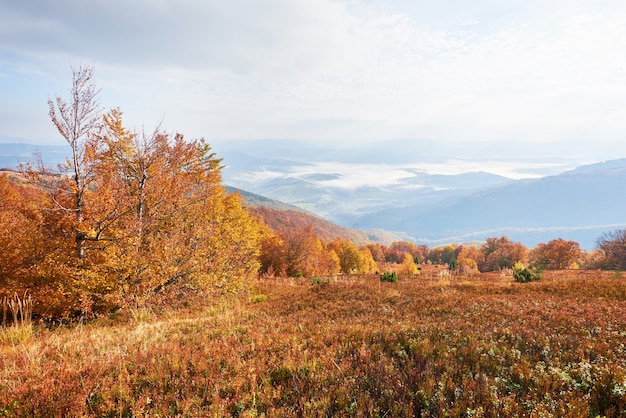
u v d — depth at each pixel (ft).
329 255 252.01
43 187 50.90
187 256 59.67
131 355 21.27
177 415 13.47
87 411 14.06
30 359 20.76
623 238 229.04
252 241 89.81
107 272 50.16
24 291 44.75
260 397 15.17
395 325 27.40
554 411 12.49
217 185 98.43
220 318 34.94
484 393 14.28
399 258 515.50
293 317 34.78
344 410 13.76
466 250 503.61
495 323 27.94
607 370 15.24
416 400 14.35
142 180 62.08
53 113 47.83
